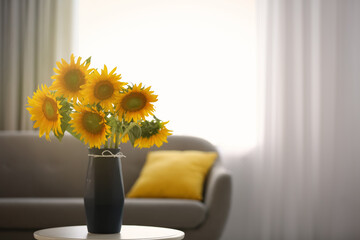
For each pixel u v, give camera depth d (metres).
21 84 4.41
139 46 4.55
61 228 1.91
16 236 3.11
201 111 4.51
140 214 3.09
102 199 1.76
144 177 3.59
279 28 4.50
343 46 4.57
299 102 4.49
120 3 4.57
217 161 3.79
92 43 4.54
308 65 4.54
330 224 4.50
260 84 4.48
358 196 4.52
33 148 3.87
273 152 4.46
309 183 4.50
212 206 3.17
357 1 4.59
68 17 4.43
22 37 4.41
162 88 4.53
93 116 1.64
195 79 4.54
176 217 3.09
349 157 4.54
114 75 1.68
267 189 4.45
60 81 1.68
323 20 4.56
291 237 4.44
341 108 4.55
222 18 4.59
